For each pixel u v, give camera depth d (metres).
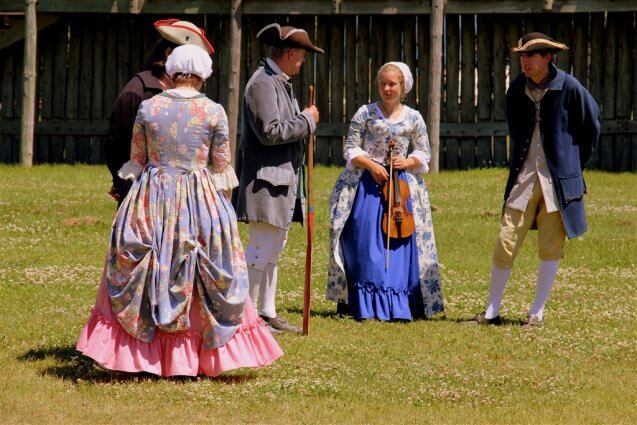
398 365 10.86
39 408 9.08
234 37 30.56
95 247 18.05
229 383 9.95
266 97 11.73
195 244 9.81
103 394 9.48
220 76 32.91
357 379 10.26
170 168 9.98
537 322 12.96
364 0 30.52
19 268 15.87
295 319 12.95
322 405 9.41
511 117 13.09
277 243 12.09
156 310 9.74
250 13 30.73
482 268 16.89
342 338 12.01
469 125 32.12
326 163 32.56
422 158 13.43
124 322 9.73
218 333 9.84
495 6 30.20
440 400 9.73
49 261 16.61
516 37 31.88
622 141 31.84
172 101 10.07
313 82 32.47
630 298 14.66
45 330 11.89
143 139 10.08
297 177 12.25
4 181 27.11
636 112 31.64
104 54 33.22
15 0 32.22
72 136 33.47
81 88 33.34
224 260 9.91
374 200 13.28
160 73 11.01
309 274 12.10
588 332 12.55
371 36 32.22
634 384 10.45
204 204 9.95
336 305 14.00
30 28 31.20
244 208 11.91
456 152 32.28
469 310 13.93
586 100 12.76
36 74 32.91
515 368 10.90
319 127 32.47
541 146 12.90
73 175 29.02
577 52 31.78
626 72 31.67
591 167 32.00
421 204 13.42
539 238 13.02
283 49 11.95
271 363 10.66
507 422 9.14
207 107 10.11
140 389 9.59
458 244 18.94
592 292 15.07
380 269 13.11
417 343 11.89
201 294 9.84
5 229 19.47
